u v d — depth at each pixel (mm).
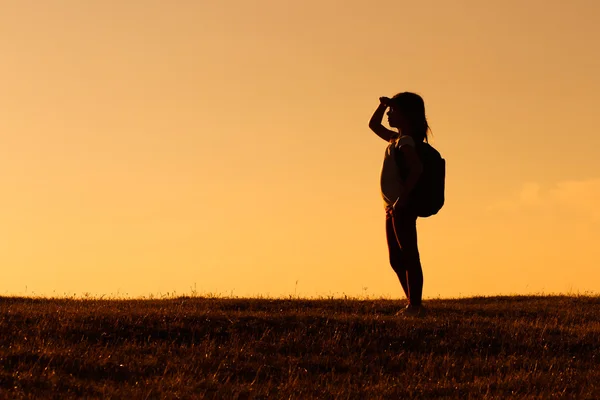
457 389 11594
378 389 11562
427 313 15648
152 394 10711
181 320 14477
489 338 14133
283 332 14062
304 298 19656
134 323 14141
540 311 18094
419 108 14938
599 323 16422
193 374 11828
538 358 13375
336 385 11773
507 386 11766
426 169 14492
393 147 14648
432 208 14617
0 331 13492
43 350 12281
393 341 13789
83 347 12844
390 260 15359
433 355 13406
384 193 14812
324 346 13438
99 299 19859
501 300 21641
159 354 12695
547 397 11102
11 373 11203
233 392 11062
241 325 14344
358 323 14500
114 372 11773
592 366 13070
